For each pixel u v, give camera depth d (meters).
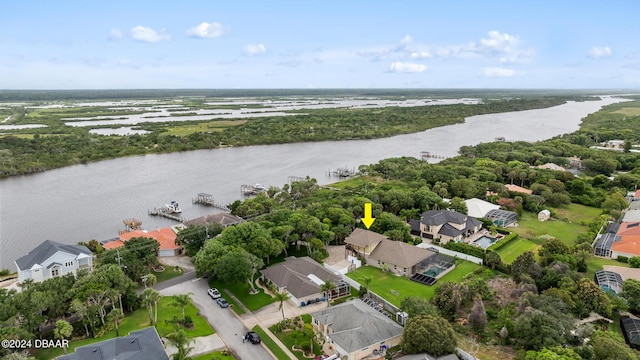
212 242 99.62
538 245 119.06
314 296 88.94
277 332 77.62
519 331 70.56
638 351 68.38
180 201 171.50
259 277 100.88
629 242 109.50
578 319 78.31
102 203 169.00
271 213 123.38
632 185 169.12
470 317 77.75
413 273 101.88
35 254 96.88
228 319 82.69
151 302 80.12
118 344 65.00
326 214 125.62
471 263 107.81
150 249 104.88
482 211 139.12
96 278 80.25
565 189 167.12
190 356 70.31
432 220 123.50
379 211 132.38
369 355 70.50
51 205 166.50
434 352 65.50
